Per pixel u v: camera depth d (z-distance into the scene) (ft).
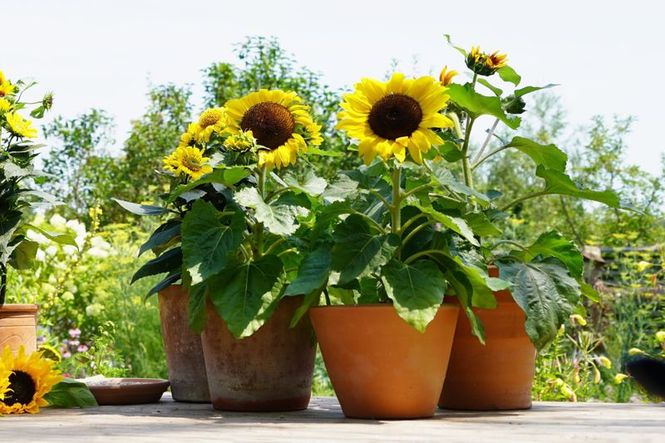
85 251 18.16
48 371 7.36
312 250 6.88
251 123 7.05
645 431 5.60
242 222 6.82
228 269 6.81
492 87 7.57
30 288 16.37
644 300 16.99
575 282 6.87
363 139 6.30
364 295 7.11
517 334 7.23
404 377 6.28
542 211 35.70
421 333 6.25
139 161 37.68
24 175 8.07
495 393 7.27
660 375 7.15
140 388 8.05
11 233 8.02
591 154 36.40
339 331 6.35
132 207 8.03
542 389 11.30
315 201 7.66
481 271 6.40
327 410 7.38
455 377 7.33
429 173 7.34
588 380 12.65
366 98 6.35
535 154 7.43
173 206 8.25
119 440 5.16
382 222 7.09
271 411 7.19
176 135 37.63
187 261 6.68
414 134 6.25
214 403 7.40
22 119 8.32
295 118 7.18
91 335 18.48
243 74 33.50
